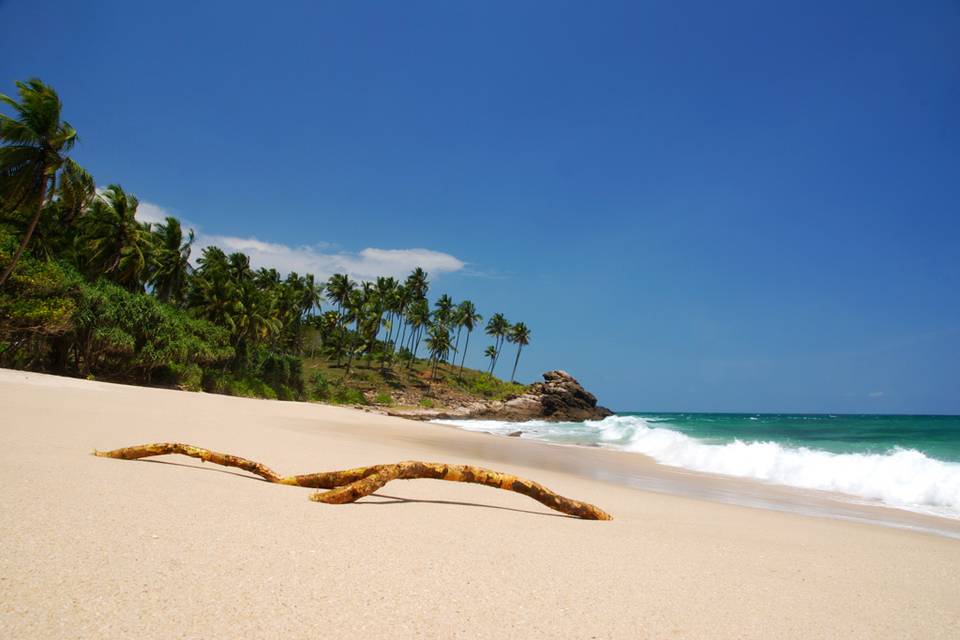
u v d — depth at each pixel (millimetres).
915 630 3338
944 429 41750
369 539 4117
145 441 8586
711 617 3207
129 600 2541
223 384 48438
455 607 2920
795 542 6250
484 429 51969
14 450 6293
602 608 3166
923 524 9273
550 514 6410
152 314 38844
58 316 29750
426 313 94438
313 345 95938
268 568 3199
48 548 3102
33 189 30016
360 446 14055
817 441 31312
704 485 13312
